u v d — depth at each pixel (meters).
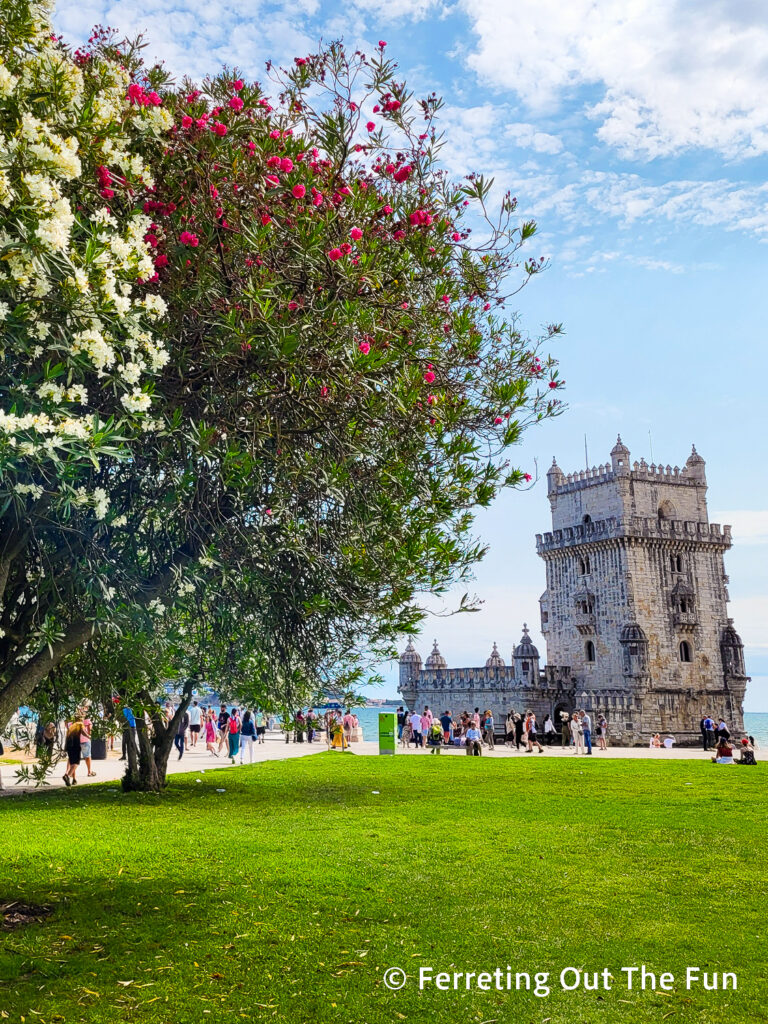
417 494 9.52
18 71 6.60
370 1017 7.56
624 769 31.30
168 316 7.93
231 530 8.88
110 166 7.18
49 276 6.00
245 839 15.40
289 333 7.63
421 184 8.86
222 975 8.43
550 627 81.50
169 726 22.97
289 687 10.74
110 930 9.70
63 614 8.76
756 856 14.30
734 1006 7.96
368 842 15.34
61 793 22.11
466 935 9.89
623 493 75.44
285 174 7.78
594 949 9.50
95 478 8.45
